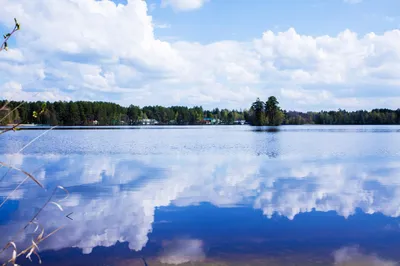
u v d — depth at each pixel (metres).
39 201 8.40
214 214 7.32
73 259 4.99
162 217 7.12
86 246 5.50
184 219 6.95
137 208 7.80
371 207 7.85
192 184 10.62
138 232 6.18
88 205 8.06
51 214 7.28
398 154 19.77
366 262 4.88
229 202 8.37
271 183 10.79
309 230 6.28
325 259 4.98
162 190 9.75
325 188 9.98
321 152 21.17
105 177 11.91
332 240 5.75
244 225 6.57
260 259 4.96
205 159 17.44
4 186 10.28
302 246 5.49
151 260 4.96
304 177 11.90
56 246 5.49
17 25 2.89
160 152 21.12
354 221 6.80
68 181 11.14
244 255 5.12
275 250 5.30
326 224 6.62
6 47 2.86
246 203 8.25
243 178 11.71
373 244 5.57
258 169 13.84
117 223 6.69
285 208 7.78
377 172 12.97
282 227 6.45
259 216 7.16
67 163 15.73
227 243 5.63
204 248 5.40
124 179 11.48
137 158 17.86
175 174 12.56
